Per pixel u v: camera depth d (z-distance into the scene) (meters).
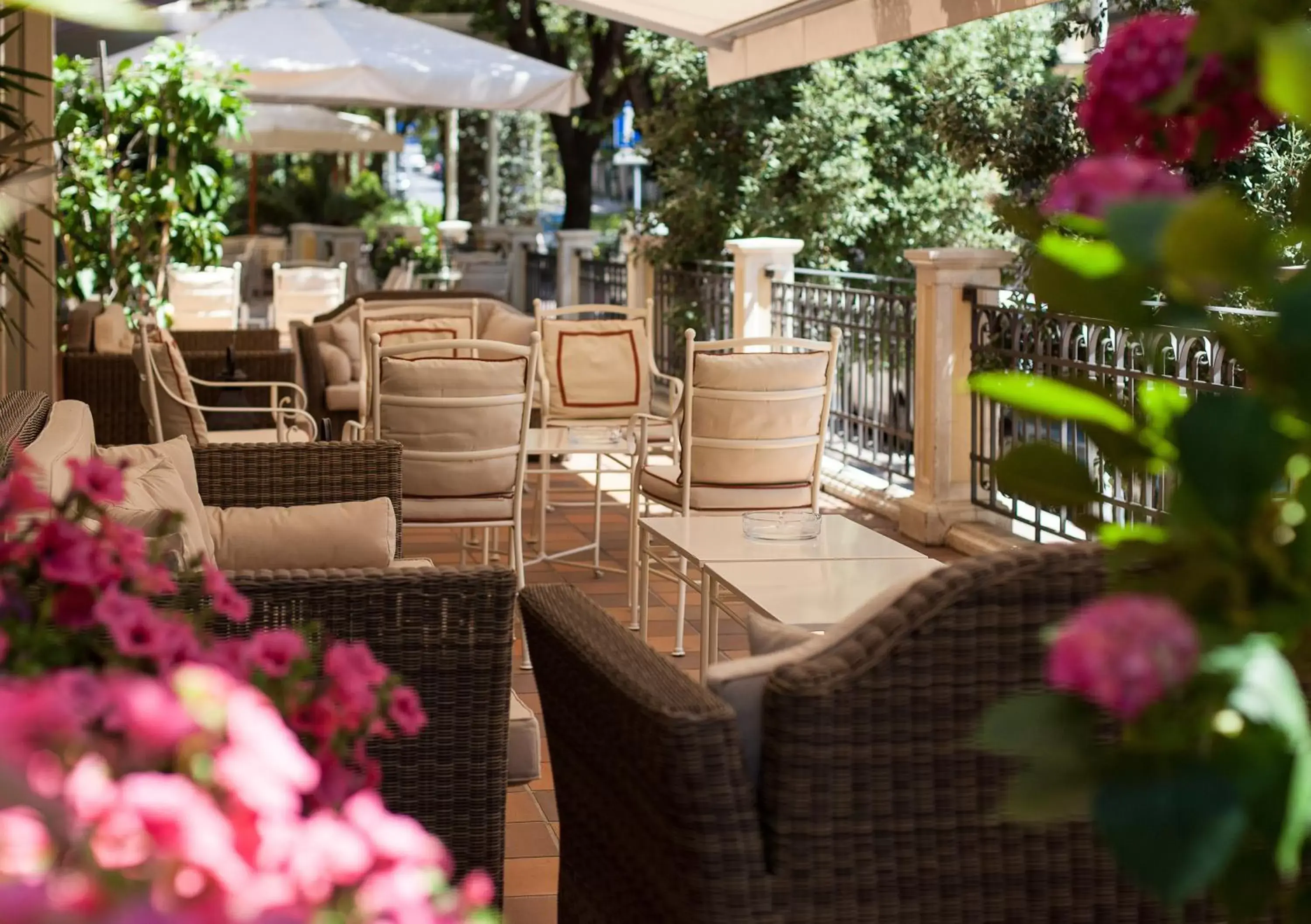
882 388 8.91
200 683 1.06
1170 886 0.72
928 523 7.66
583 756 2.64
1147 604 0.74
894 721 2.12
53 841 0.86
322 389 9.34
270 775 1.00
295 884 0.94
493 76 11.62
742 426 5.74
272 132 14.18
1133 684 0.73
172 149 10.87
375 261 18.19
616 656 2.40
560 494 8.91
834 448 9.62
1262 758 0.73
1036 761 0.78
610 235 17.23
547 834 3.93
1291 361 0.76
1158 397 0.83
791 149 11.76
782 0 7.06
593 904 2.67
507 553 7.34
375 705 1.75
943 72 11.28
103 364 8.38
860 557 4.26
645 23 8.16
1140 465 0.82
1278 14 0.80
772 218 11.82
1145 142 0.89
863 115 11.86
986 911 2.18
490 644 3.04
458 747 3.05
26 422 3.51
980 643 2.12
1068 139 8.98
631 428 6.95
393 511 4.43
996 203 0.82
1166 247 0.72
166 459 3.82
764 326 10.14
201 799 0.91
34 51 7.00
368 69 11.31
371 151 14.65
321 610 2.96
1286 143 5.94
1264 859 0.78
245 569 3.94
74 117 10.13
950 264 7.51
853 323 9.07
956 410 7.66
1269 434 0.76
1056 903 2.20
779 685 2.10
